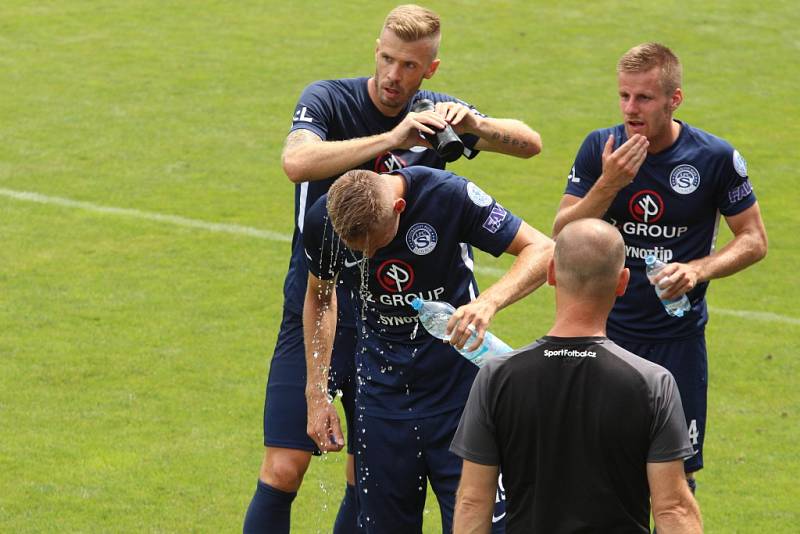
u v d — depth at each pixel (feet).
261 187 97.91
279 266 83.10
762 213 96.68
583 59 131.34
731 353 72.08
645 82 44.52
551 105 119.14
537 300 79.30
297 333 45.91
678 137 46.19
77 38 131.75
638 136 43.34
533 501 30.04
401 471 42.19
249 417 61.57
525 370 30.04
